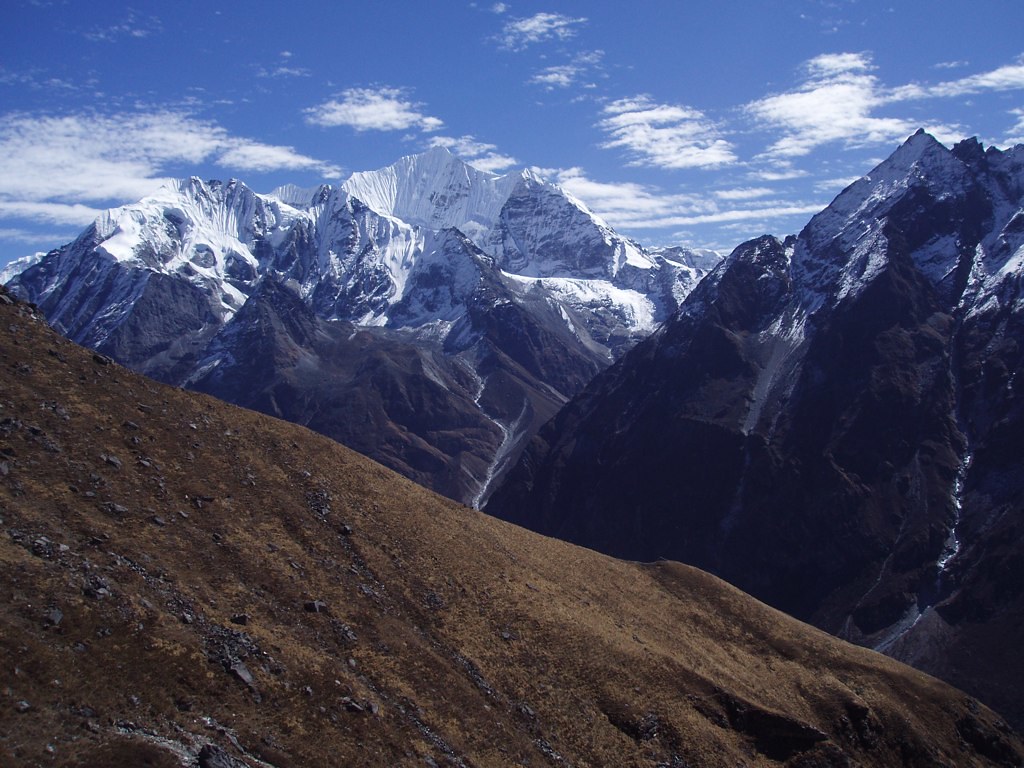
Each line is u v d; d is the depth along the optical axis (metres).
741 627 112.00
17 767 42.28
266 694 58.88
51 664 50.47
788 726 87.25
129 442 78.56
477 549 96.06
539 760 70.19
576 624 89.81
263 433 94.50
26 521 62.16
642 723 80.12
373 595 78.25
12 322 85.62
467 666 76.12
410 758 60.94
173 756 47.31
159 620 59.34
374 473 101.06
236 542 74.19
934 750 101.94
